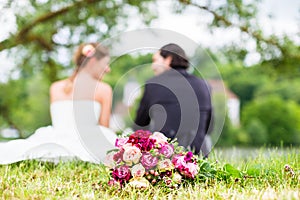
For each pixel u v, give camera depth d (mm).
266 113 29391
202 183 3164
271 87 31188
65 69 11570
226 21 9211
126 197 2953
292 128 29156
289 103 30266
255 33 9586
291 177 3322
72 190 3053
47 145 4293
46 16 9000
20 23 8984
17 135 12312
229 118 26297
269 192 2777
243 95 30906
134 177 3100
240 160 4152
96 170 3879
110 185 3143
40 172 3773
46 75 12102
